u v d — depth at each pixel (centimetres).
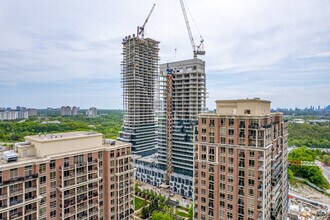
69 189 7950
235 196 7825
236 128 7781
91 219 8662
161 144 19712
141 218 13025
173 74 18938
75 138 8494
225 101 8662
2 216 6394
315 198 16900
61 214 7794
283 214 10344
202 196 8600
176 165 18525
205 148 8481
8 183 6512
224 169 8081
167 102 19062
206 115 8444
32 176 7044
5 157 6981
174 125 18700
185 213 13800
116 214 9481
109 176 9206
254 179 7469
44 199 7419
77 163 8244
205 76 18650
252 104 8025
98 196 8931
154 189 18588
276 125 8969
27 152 7706
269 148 7831
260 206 7356
